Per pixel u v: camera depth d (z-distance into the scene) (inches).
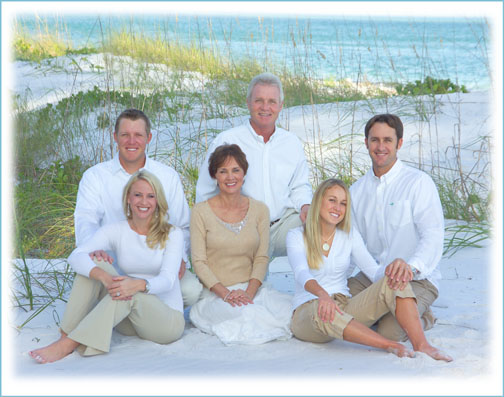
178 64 441.4
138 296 156.5
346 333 153.2
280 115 388.8
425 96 413.4
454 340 157.5
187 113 382.0
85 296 160.2
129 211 168.9
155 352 156.6
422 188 170.9
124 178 182.7
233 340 163.8
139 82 407.5
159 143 332.8
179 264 166.9
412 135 361.7
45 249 253.1
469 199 276.4
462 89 448.1
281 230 197.8
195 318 175.5
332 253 167.5
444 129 367.9
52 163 332.2
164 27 466.0
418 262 161.5
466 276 212.5
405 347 148.9
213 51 457.7
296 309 165.8
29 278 198.1
